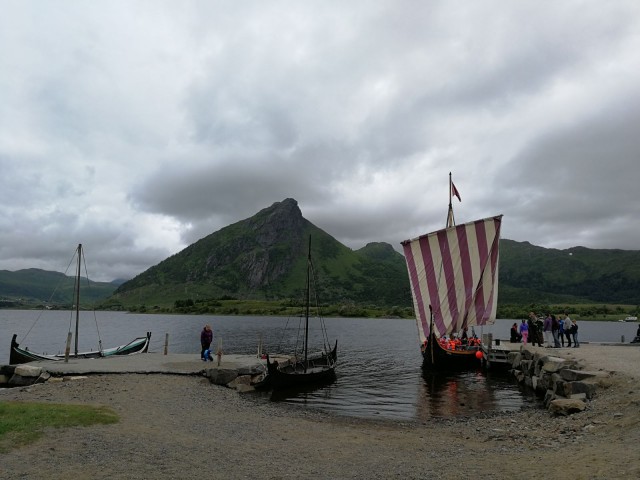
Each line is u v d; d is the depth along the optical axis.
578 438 14.47
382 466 12.83
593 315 187.25
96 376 27.03
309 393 28.55
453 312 45.41
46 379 26.80
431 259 46.34
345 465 12.92
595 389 20.48
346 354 56.69
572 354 30.84
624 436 13.41
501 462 12.41
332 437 16.84
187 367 30.30
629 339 80.44
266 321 169.00
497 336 92.25
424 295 46.56
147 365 30.91
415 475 11.84
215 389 26.27
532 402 25.72
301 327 125.62
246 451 14.08
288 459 13.41
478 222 44.19
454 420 21.19
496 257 43.72
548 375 26.61
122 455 12.53
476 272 44.50
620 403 17.52
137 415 18.00
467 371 39.91
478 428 18.81
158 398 22.02
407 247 47.41
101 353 39.81
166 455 12.91
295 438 16.39
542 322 43.12
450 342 43.50
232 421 18.73
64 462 11.57
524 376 33.12
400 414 22.67
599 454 11.76
